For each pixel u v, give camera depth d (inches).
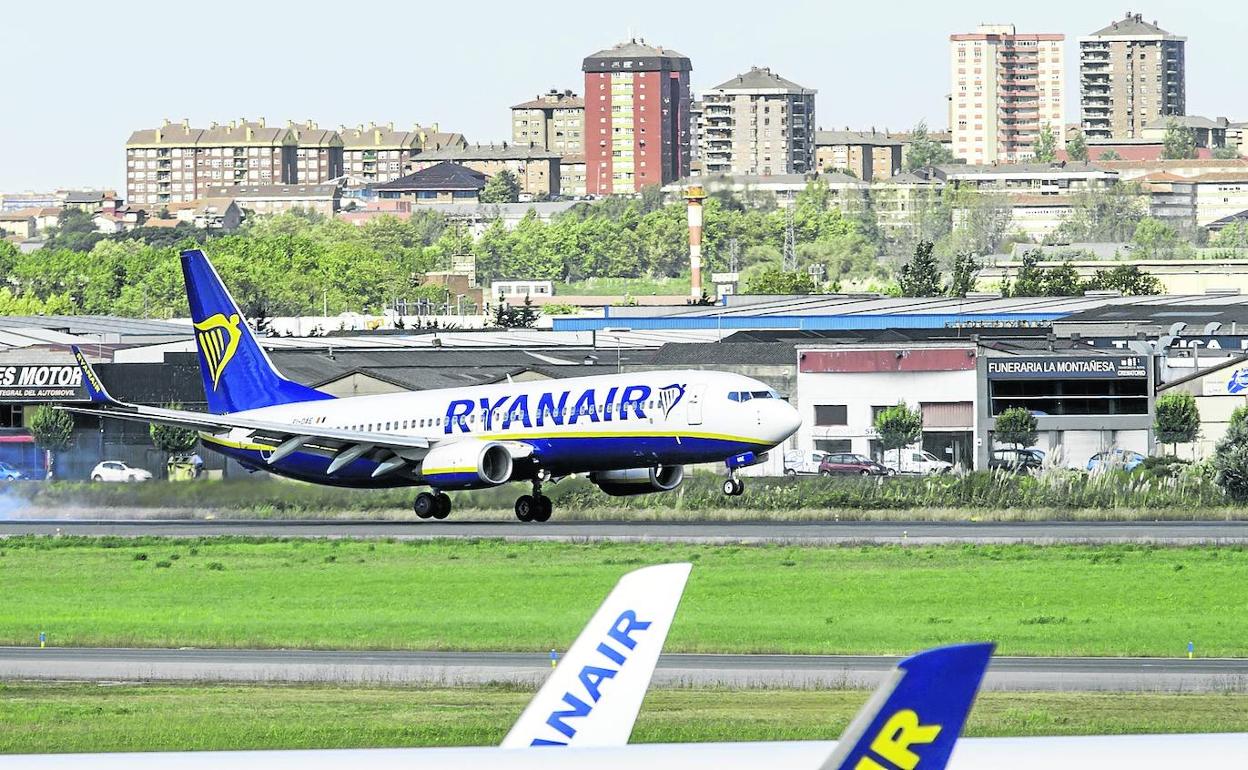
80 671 6501.0
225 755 2265.0
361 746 5078.7
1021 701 5728.3
